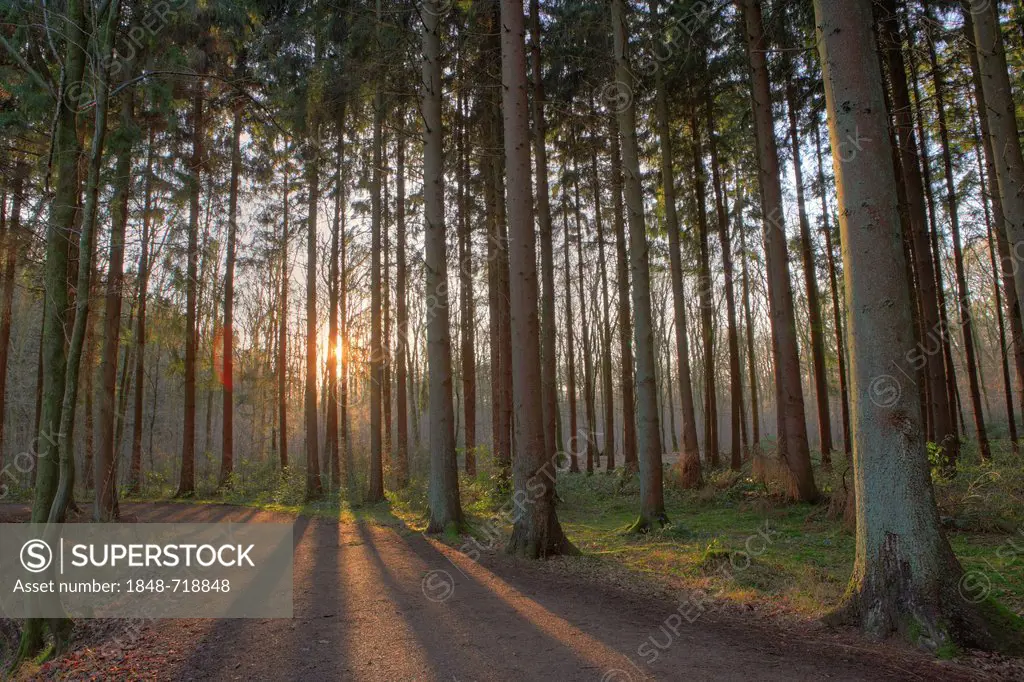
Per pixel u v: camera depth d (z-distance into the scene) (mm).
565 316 35688
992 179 12367
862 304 5734
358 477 25438
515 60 10211
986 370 35656
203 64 13172
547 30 16234
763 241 20375
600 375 37219
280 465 26734
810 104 17109
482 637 5676
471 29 14531
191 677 4973
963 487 10922
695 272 25391
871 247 5719
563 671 4754
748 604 6477
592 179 20516
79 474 21828
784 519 12430
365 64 14344
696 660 4902
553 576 8227
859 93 5871
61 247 7023
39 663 6234
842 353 20078
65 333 6992
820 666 4695
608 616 6293
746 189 21250
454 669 4871
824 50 6137
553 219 25344
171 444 43031
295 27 13633
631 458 21438
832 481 15242
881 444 5555
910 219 13906
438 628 6000
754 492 14711
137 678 5078
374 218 19922
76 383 6773
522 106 10180
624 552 9812
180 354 24766
